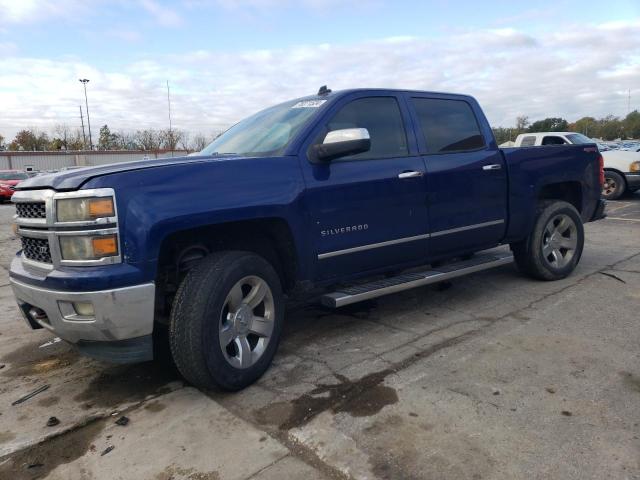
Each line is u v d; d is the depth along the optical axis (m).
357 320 4.64
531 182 5.19
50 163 52.47
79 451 2.77
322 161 3.71
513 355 3.68
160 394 3.38
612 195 13.48
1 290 6.60
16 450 2.79
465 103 4.87
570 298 4.98
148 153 55.25
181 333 3.07
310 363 3.72
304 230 3.59
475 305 4.89
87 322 2.87
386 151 4.16
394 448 2.62
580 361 3.54
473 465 2.46
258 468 2.53
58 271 2.91
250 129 4.31
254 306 3.44
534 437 2.66
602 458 2.46
